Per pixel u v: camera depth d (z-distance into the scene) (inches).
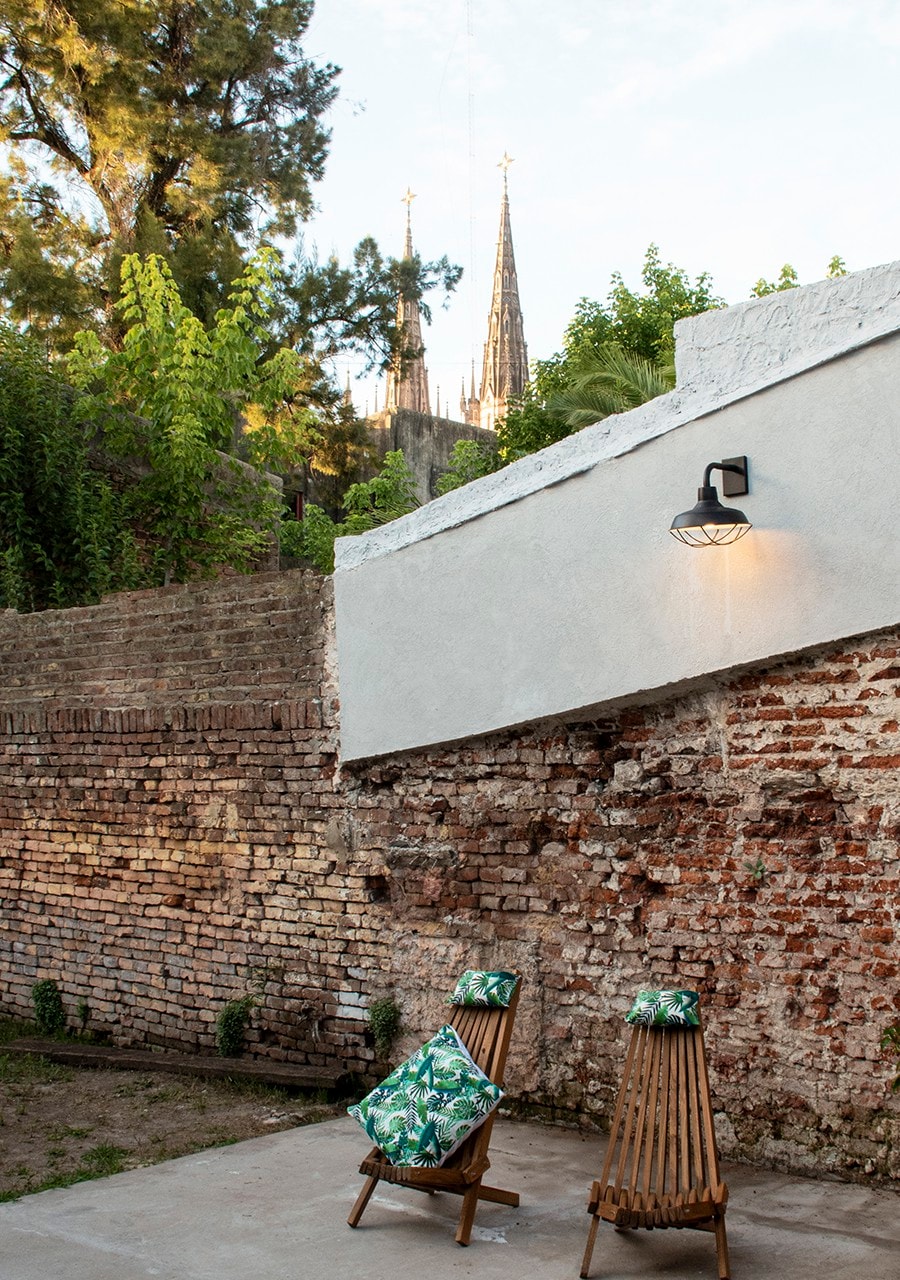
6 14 971.3
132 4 1010.1
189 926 331.3
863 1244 187.0
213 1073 303.1
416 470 1536.7
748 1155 229.6
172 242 1071.0
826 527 219.9
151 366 577.6
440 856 283.1
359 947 296.0
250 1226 203.6
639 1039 201.2
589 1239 181.5
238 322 607.5
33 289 913.5
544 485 261.6
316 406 1201.4
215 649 331.0
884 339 214.2
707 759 241.8
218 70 1072.2
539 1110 263.0
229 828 323.6
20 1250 193.9
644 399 698.2
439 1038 209.6
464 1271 183.5
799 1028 225.1
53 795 370.0
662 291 868.6
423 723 282.7
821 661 225.8
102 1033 350.6
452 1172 195.2
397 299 1203.2
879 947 216.7
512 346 2477.9
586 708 255.1
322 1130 261.9
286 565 928.9
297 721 309.6
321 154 1184.8
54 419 545.0
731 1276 177.6
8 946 380.5
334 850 301.4
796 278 820.6
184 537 582.2
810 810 227.3
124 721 350.0
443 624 279.7
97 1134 261.1
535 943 266.4
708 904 239.8
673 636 239.3
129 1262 188.1
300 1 1146.0
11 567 492.4
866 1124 215.6
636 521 246.1
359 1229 201.9
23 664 383.2
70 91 999.6
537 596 262.5
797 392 224.5
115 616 357.1
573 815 261.9
